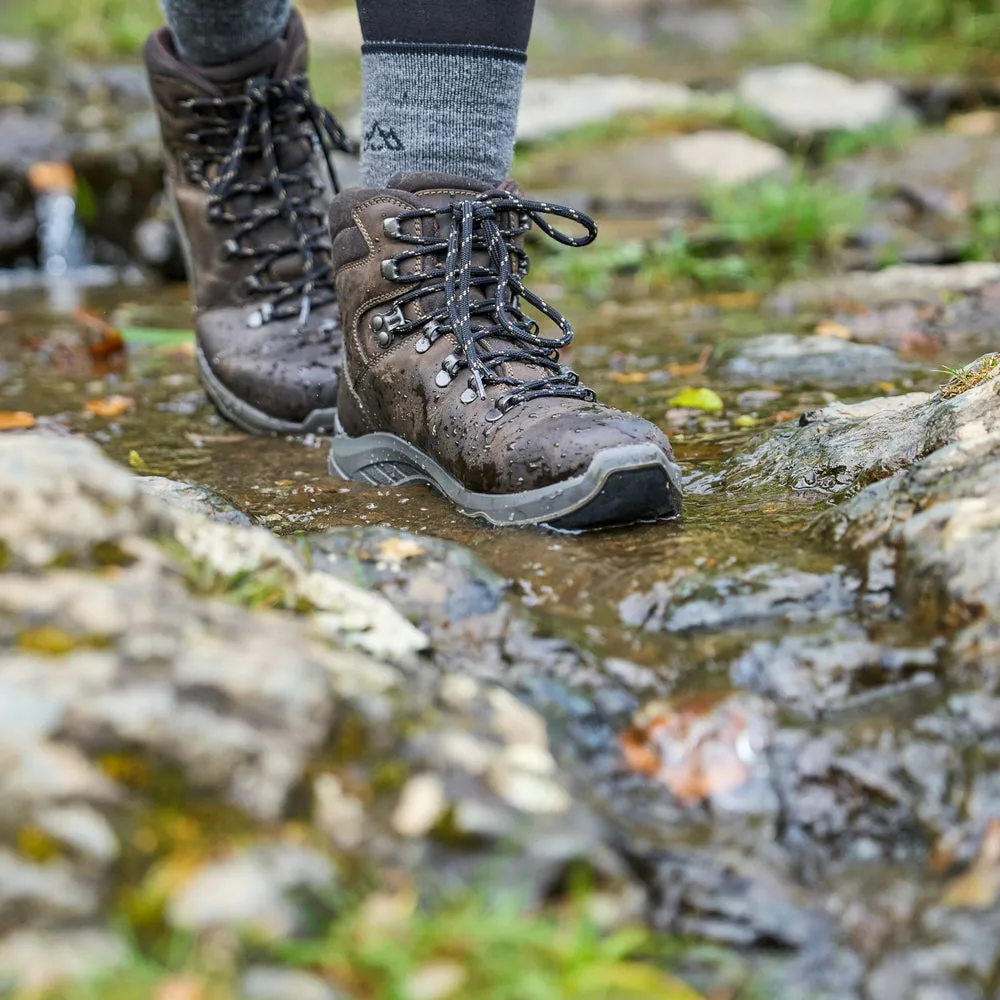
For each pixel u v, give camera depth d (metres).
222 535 1.21
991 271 3.53
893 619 1.25
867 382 2.46
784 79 6.92
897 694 1.16
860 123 6.14
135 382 2.69
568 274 4.13
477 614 1.27
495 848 0.95
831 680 1.18
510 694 1.16
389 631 1.18
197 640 1.00
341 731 1.00
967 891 0.99
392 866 0.93
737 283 3.99
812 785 1.09
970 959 0.94
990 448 1.41
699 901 0.98
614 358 2.84
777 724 1.13
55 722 0.90
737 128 6.11
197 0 2.04
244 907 0.86
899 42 8.77
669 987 0.90
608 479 1.46
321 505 1.72
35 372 2.82
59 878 0.84
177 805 0.91
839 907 0.99
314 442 2.14
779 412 2.24
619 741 1.13
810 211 4.30
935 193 4.91
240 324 2.21
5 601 0.98
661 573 1.36
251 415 2.18
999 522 1.25
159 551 1.11
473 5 1.68
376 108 1.76
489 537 1.52
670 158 5.53
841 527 1.42
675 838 1.04
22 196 4.95
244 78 2.15
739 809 1.07
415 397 1.71
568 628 1.26
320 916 0.89
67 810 0.87
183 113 2.16
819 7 9.62
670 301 3.75
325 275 2.24
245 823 0.92
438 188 1.69
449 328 1.68
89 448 1.18
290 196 2.24
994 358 1.77
